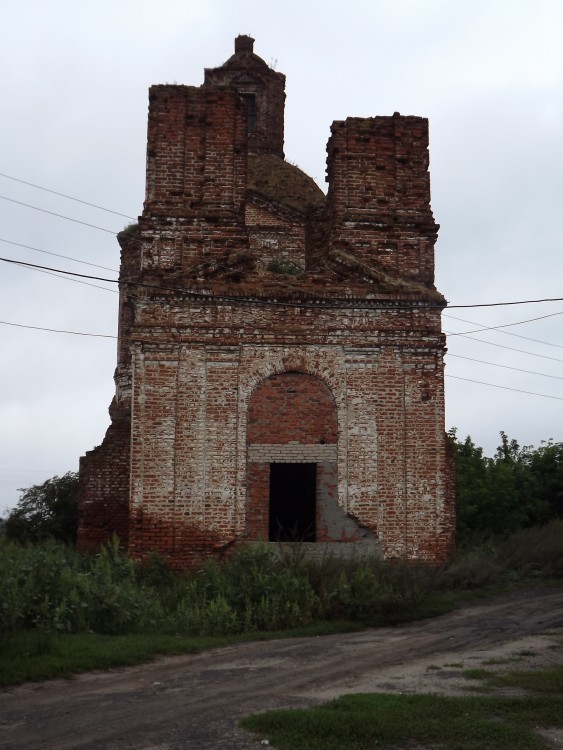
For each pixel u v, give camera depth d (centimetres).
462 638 1488
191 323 2008
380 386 2014
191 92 2158
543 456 3950
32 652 1280
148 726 952
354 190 2141
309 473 2431
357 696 1045
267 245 3050
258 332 2012
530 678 1159
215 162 2134
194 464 1959
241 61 3428
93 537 2272
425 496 1980
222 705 1043
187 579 1812
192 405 1981
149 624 1559
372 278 2062
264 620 1600
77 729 942
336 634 1562
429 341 2030
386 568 1812
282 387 2008
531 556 2214
